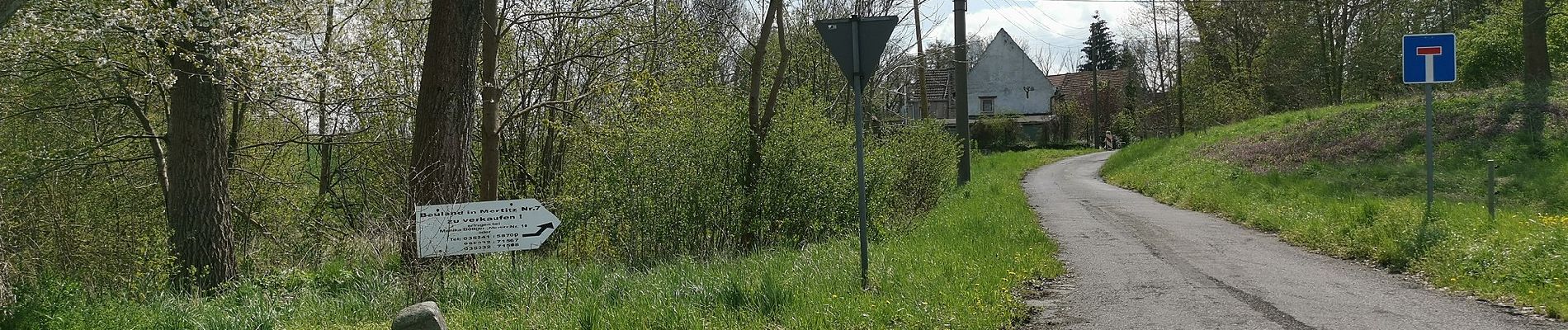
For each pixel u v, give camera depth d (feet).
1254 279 27.20
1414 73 34.24
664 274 28.60
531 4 50.26
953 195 71.97
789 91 51.75
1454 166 59.98
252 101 45.88
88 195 54.60
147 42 37.73
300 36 45.19
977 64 232.94
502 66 52.49
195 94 39.40
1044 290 26.16
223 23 37.65
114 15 35.78
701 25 63.82
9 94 48.47
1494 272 24.80
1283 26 125.70
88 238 50.55
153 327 23.72
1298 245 35.19
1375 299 23.66
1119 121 203.41
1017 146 190.80
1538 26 72.43
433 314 19.21
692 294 24.09
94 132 53.98
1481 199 51.42
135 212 56.13
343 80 46.96
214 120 39.91
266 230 56.90
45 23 36.42
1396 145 67.00
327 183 55.06
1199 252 33.60
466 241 25.48
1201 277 27.63
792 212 45.78
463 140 33.73
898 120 70.69
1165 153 98.17
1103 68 282.77
